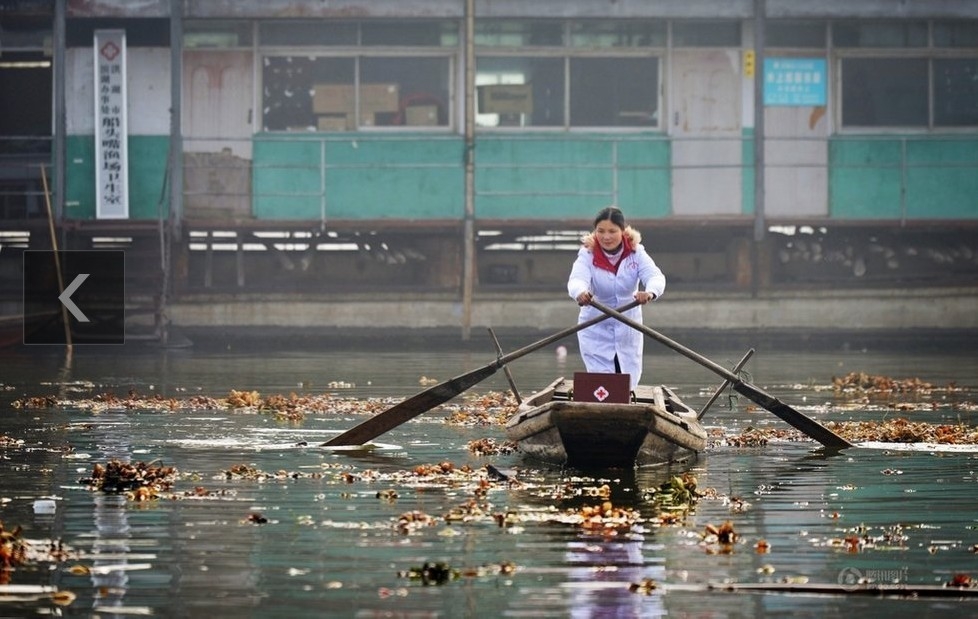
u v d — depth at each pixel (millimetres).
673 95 82812
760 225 81938
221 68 82000
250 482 32312
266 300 81750
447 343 81938
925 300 83625
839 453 37844
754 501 30219
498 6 81125
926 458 36781
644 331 37094
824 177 83562
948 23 83688
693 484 31469
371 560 24453
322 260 85188
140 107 81875
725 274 85812
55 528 27000
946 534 26797
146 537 26203
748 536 26531
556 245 85938
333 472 33875
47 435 40750
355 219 81562
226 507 29156
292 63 82125
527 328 82250
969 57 83875
